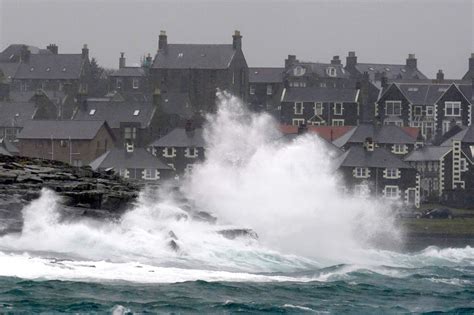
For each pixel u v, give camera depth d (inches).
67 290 7775.6
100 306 7431.1
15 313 7199.8
